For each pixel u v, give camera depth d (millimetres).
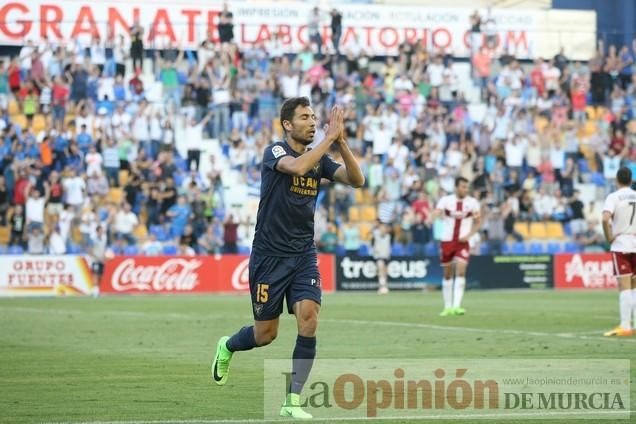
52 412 16984
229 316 39688
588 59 76438
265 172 16531
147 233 60500
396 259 60781
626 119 71062
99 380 21031
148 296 55469
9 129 60750
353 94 68062
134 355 25828
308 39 70438
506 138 68438
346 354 25500
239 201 63344
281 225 16406
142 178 61062
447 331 32531
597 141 69562
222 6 69188
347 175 16531
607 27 79688
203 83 65312
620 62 72625
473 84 71188
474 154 67375
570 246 65938
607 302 49406
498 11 75312
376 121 66688
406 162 65938
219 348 17875
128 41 67750
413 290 61125
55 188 59500
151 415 16625
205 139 65062
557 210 66562
